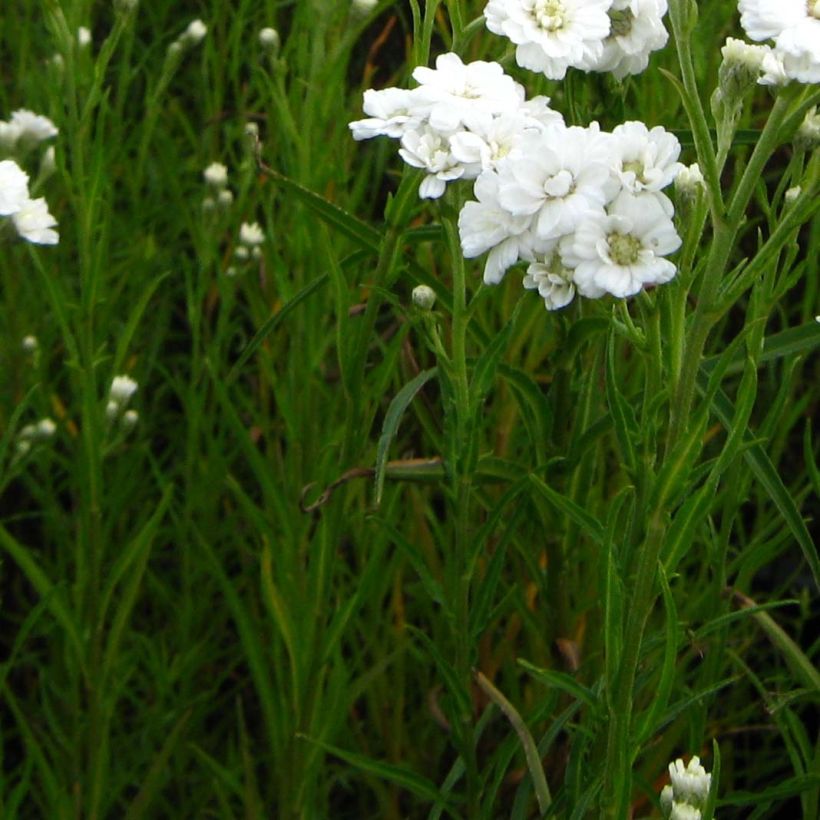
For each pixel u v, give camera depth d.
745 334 0.48
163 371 0.64
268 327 0.55
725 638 0.57
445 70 0.52
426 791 0.55
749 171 0.48
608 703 0.50
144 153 0.62
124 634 0.62
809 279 0.60
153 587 0.64
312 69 0.59
